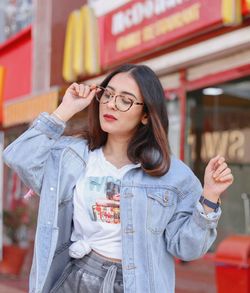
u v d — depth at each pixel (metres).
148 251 2.45
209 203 2.39
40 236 2.48
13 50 11.83
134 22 8.05
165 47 7.55
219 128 8.75
